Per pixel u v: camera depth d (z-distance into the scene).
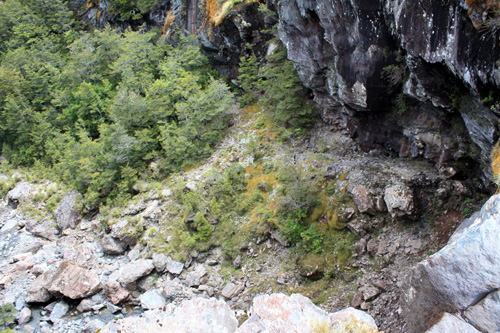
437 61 16.61
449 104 18.84
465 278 11.12
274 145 31.38
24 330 24.00
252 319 14.93
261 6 33.78
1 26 52.75
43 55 47.59
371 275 21.50
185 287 25.33
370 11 20.14
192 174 32.22
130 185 33.84
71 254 30.48
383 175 23.55
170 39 44.22
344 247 22.94
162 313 17.80
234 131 35.12
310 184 25.55
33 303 26.02
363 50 21.69
